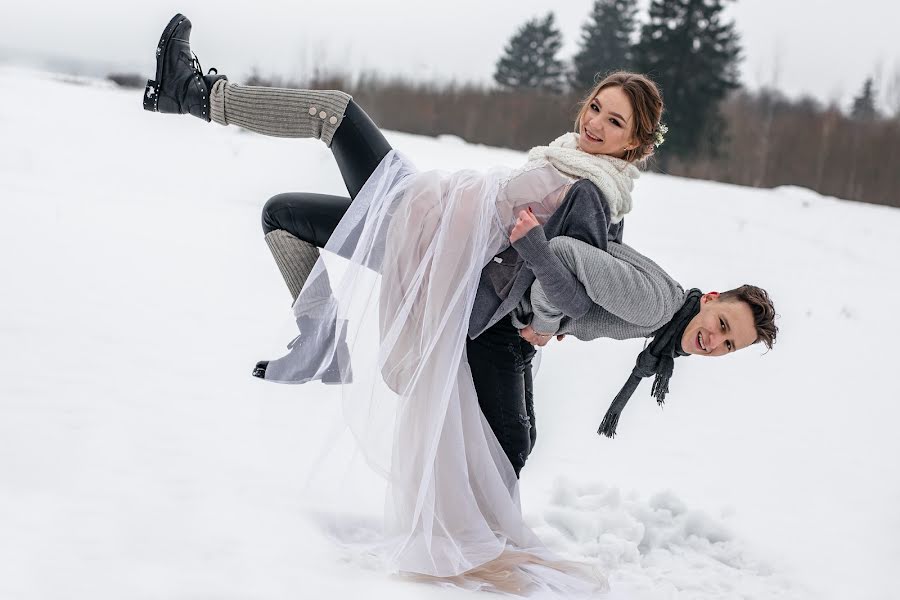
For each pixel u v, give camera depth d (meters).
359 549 3.45
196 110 4.02
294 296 3.92
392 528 3.53
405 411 3.54
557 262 3.35
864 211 21.27
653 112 3.65
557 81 43.97
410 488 3.52
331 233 3.88
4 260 7.41
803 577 3.99
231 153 14.63
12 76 20.70
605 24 43.12
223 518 3.44
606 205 3.58
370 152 3.87
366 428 3.56
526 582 3.40
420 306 3.58
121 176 12.46
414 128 37.38
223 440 4.34
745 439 6.14
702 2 38.41
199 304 7.13
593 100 3.67
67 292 6.81
